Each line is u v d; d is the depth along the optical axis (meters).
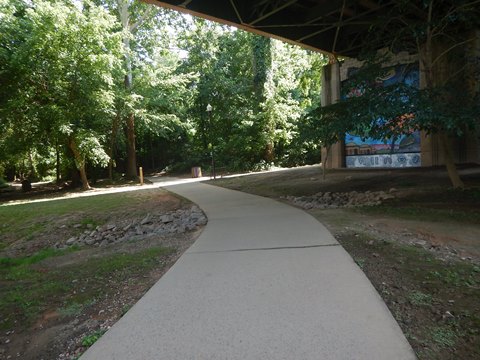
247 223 7.37
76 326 3.42
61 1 19.56
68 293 4.38
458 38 12.95
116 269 5.17
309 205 10.03
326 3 13.92
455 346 2.67
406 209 8.51
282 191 13.75
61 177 35.25
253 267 4.38
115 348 2.69
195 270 4.41
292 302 3.31
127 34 22.69
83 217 12.09
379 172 16.17
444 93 9.95
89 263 5.92
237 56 32.22
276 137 28.23
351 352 2.46
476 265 4.56
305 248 5.12
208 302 3.42
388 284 3.86
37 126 20.09
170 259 5.44
